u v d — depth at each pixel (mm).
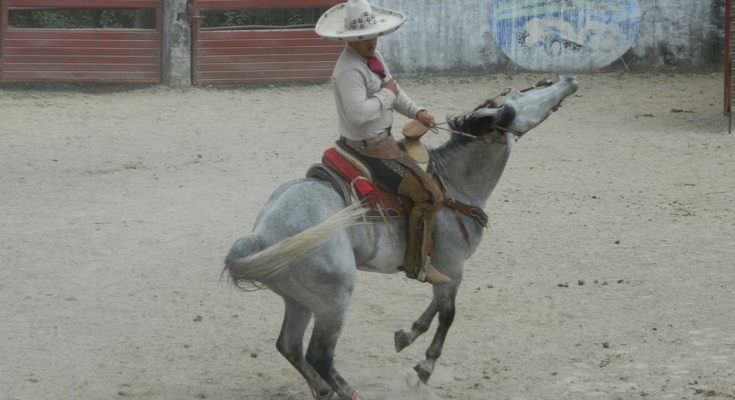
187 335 10531
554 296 12117
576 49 31906
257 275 7555
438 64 31891
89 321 10812
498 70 32000
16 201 16391
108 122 24875
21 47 29312
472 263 13516
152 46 30219
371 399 9031
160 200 16594
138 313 11133
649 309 11625
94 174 18812
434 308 9344
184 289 12008
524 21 31750
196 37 30219
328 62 30844
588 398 9070
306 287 7898
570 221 15719
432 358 9188
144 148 21625
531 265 13430
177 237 14250
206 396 8969
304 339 10578
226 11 34156
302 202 7988
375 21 8266
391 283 12570
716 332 10828
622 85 30375
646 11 31797
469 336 10766
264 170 19234
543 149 21734
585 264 13453
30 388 8969
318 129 24078
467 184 9008
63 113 25984
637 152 21344
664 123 24828
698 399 8977
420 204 8461
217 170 19234
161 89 29938
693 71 32062
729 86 25234
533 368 9852
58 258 13070
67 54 29578
